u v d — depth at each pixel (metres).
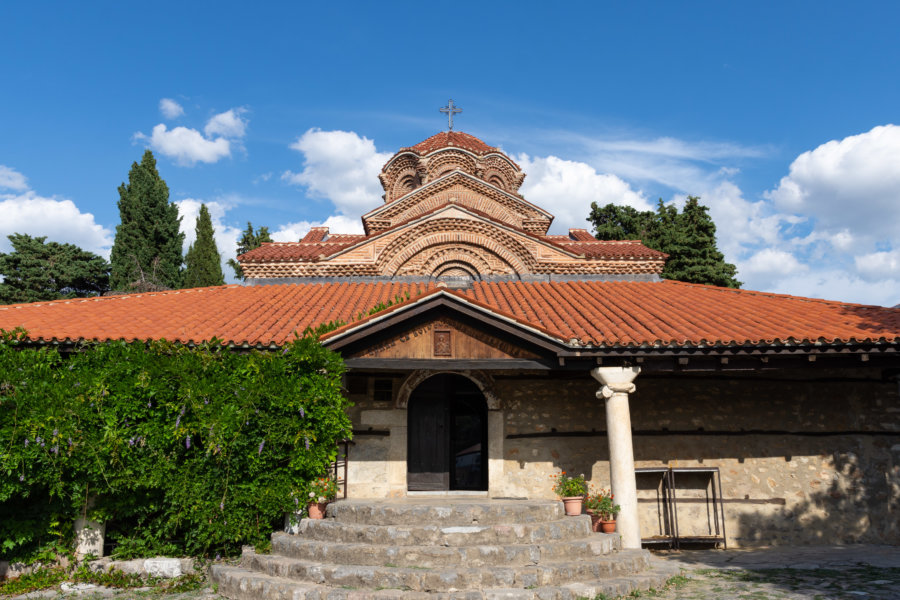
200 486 8.91
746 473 11.82
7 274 29.48
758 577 8.51
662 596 7.51
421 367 10.02
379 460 12.04
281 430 9.10
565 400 12.26
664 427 12.02
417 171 20.52
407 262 16.27
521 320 9.73
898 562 9.48
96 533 8.93
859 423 11.73
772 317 11.20
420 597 6.91
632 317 11.61
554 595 7.09
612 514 9.59
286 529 9.22
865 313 11.15
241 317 12.09
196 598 7.78
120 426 8.81
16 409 8.24
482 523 8.61
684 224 29.59
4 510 8.59
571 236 21.17
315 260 15.88
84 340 10.20
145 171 33.03
